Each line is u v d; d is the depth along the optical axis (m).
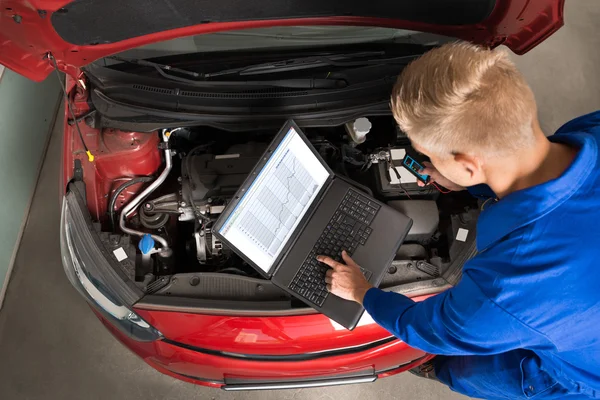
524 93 0.93
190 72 1.71
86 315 2.38
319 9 1.43
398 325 1.34
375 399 2.29
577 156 0.98
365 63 1.75
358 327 1.67
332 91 1.71
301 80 1.72
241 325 1.64
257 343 1.65
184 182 1.85
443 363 1.93
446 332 1.19
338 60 1.76
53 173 2.66
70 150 1.79
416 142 1.06
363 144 1.99
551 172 1.01
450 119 0.94
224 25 1.45
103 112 1.64
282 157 1.62
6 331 2.34
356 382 1.81
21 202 2.48
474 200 1.91
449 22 1.53
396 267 1.73
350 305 1.64
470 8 1.45
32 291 2.42
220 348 1.67
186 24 1.41
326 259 1.64
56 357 2.31
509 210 1.02
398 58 1.75
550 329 1.08
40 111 2.57
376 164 1.90
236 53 1.75
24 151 2.46
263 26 1.48
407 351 1.78
